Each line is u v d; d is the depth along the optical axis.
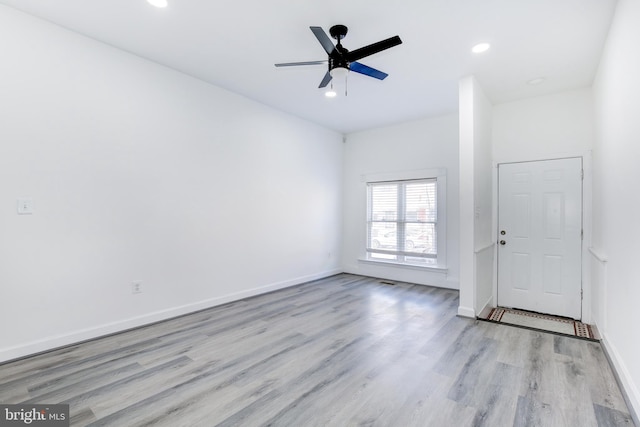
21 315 2.45
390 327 3.18
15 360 2.39
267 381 2.15
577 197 3.64
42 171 2.54
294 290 4.70
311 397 1.96
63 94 2.65
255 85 3.81
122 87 3.01
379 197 5.66
